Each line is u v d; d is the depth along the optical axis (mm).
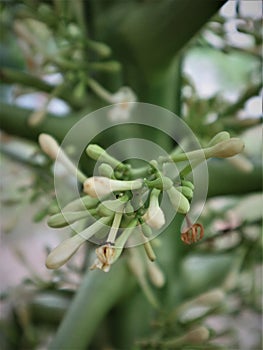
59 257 267
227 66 671
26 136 419
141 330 442
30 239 656
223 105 422
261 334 549
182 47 386
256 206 546
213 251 459
